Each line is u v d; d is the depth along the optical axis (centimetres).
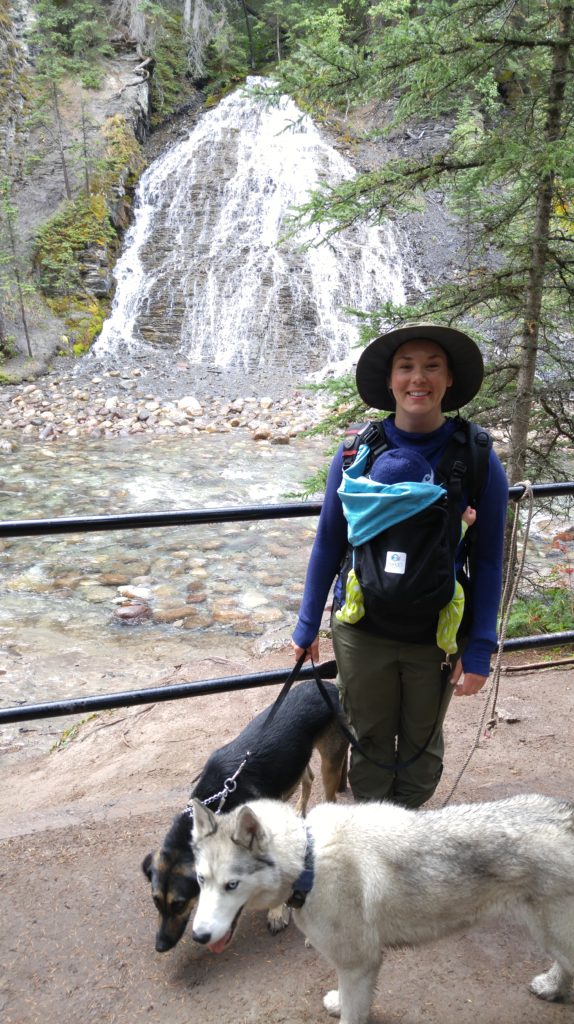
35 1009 245
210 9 3266
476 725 454
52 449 1547
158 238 2531
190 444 1606
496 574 253
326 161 2714
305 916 224
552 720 460
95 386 1927
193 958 266
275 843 220
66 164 2500
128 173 2620
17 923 279
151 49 2997
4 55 2612
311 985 253
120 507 1230
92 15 2878
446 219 2489
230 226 2570
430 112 614
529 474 688
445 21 560
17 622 857
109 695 339
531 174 577
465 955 262
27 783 518
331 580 277
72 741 582
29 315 2133
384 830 229
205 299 2334
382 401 276
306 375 2059
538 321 647
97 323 2208
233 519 341
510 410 687
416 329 243
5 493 1281
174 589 965
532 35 563
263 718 332
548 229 625
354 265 2425
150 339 2214
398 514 234
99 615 886
